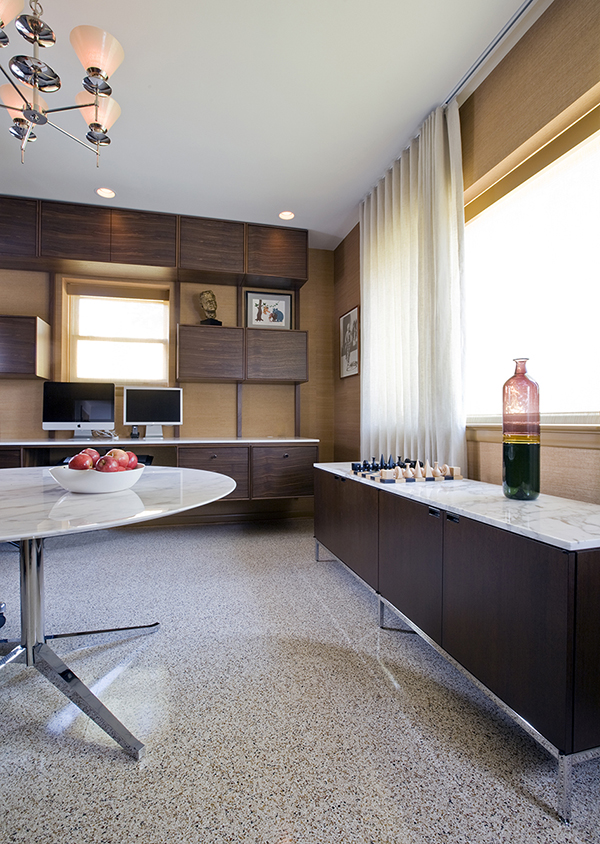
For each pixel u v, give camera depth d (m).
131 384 3.86
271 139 2.65
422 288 2.49
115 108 1.84
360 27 1.87
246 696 1.39
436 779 1.06
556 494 1.72
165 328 3.96
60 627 1.87
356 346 3.74
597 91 1.57
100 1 1.75
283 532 3.58
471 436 2.25
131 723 1.26
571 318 1.74
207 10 1.79
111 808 0.97
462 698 1.40
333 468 2.55
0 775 1.07
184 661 1.61
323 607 2.09
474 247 2.33
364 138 2.64
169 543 3.24
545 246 1.87
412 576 1.62
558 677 0.98
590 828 0.93
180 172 2.99
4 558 2.91
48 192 3.24
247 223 3.73
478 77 2.16
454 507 1.38
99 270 3.60
